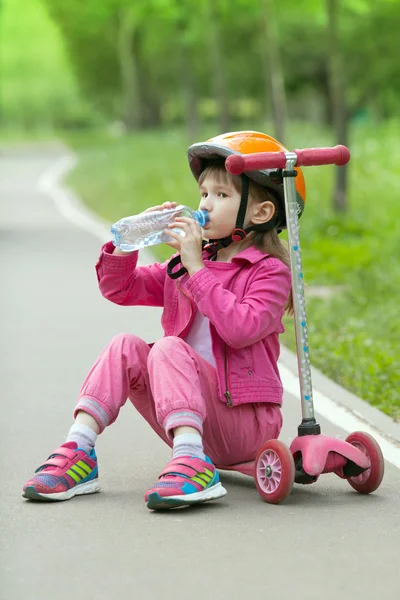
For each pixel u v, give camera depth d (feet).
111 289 24.90
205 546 20.35
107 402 23.76
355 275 63.77
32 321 52.06
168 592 18.04
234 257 23.84
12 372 40.37
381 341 47.19
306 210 91.56
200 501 22.59
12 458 28.02
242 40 211.20
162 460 27.48
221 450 23.95
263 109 256.11
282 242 24.54
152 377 23.11
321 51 215.92
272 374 24.03
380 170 120.26
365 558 19.69
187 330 24.21
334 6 86.33
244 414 23.70
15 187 159.74
